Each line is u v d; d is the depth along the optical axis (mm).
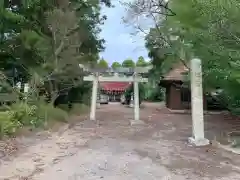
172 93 17719
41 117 9547
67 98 14891
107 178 4449
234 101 8859
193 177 4547
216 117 13023
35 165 5121
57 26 10047
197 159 5699
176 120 12570
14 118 8094
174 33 7852
